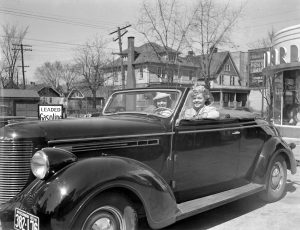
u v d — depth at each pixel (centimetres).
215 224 525
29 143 393
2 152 392
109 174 374
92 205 367
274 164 631
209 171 529
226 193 543
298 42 1761
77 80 8075
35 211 353
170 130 477
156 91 527
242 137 581
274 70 1942
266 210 591
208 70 2192
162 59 2238
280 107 1950
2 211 385
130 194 402
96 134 418
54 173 371
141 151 450
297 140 1688
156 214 413
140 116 510
